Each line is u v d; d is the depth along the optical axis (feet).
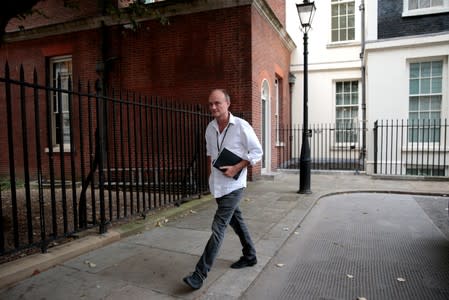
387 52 37.47
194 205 21.68
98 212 20.27
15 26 41.63
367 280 11.58
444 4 36.09
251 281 11.18
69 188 31.09
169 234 16.24
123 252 13.79
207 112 26.16
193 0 32.12
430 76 36.78
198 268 10.44
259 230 16.88
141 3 23.72
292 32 49.78
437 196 27.09
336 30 49.14
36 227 17.39
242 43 31.37
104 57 36.55
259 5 32.35
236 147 11.01
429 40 35.58
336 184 32.07
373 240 15.96
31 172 40.47
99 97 15.43
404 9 37.06
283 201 23.89
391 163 36.91
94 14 37.19
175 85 33.96
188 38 33.37
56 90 13.52
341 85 49.37
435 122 36.17
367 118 38.93
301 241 15.89
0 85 42.11
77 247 13.47
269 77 37.55
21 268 11.28
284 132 45.42
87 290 10.47
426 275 11.92
